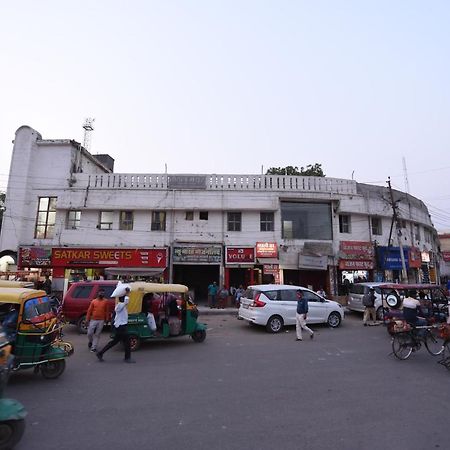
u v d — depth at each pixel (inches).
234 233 850.8
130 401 217.5
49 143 864.9
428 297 518.3
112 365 309.6
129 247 824.3
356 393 235.0
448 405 213.3
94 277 828.6
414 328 349.4
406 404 214.7
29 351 259.6
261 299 507.5
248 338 450.3
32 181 851.4
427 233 1190.3
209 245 835.4
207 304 856.3
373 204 938.1
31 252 813.2
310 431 175.8
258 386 248.7
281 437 169.0
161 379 265.7
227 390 239.5
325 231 888.9
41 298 293.7
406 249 958.4
